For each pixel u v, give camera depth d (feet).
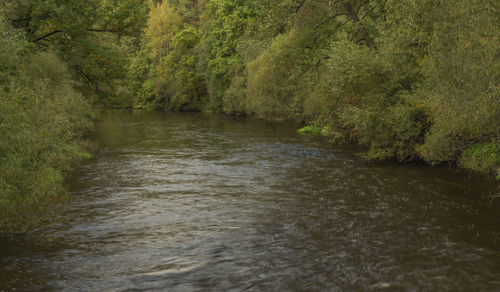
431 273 24.03
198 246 28.53
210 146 79.20
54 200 39.52
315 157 65.05
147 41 237.04
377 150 58.80
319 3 70.79
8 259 26.11
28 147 28.81
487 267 24.70
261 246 28.43
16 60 31.22
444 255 26.48
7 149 27.58
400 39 47.14
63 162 53.57
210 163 60.95
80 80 81.71
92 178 50.37
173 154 69.77
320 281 23.22
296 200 40.06
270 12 72.54
